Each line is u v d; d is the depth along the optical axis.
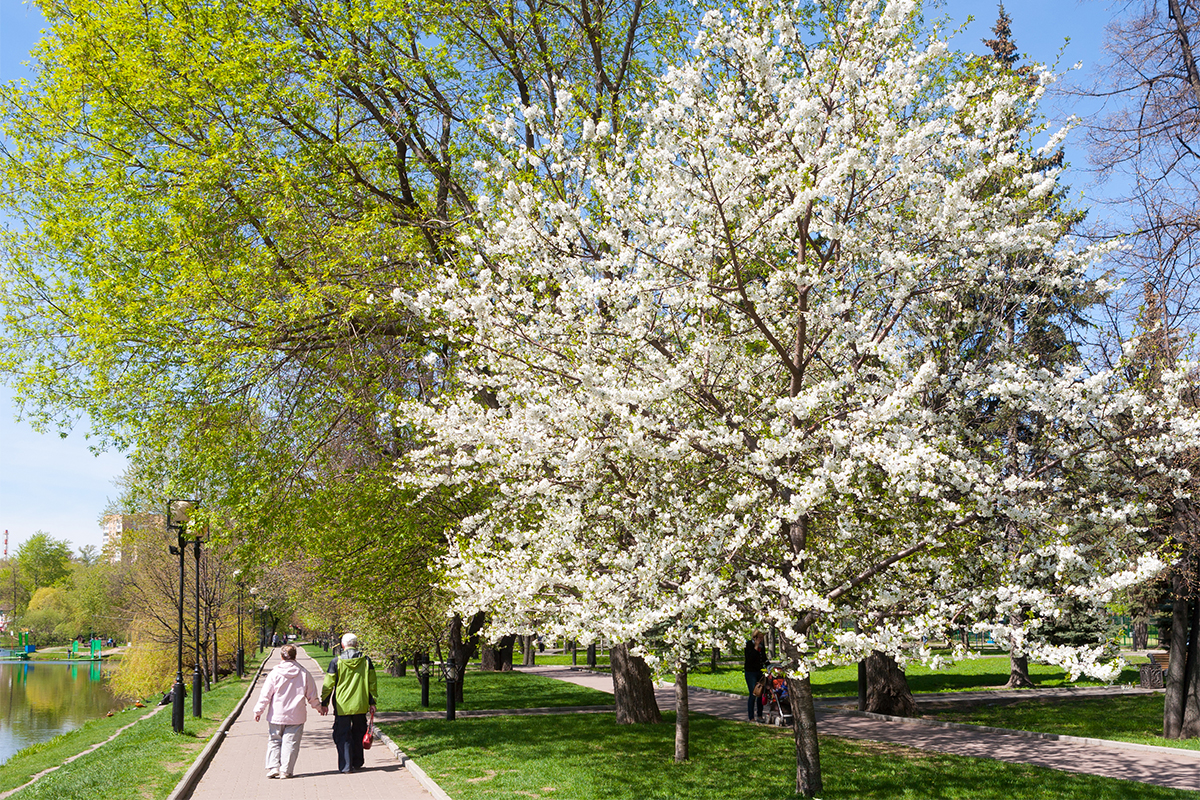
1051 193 9.88
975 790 9.01
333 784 9.90
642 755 11.29
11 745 22.03
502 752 11.68
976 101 8.91
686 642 7.42
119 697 34.72
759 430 8.05
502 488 8.96
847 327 7.75
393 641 19.20
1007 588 6.98
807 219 8.05
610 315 8.75
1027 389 7.35
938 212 8.02
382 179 14.47
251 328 12.43
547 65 13.23
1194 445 7.57
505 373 9.20
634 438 7.39
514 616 8.75
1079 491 8.40
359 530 13.78
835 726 15.14
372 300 9.48
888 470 7.04
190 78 12.75
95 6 13.22
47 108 13.76
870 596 7.95
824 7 8.95
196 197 12.29
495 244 9.45
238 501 12.69
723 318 9.55
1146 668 22.64
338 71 12.82
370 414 13.29
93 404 12.94
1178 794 8.68
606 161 8.91
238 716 18.86
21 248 13.89
